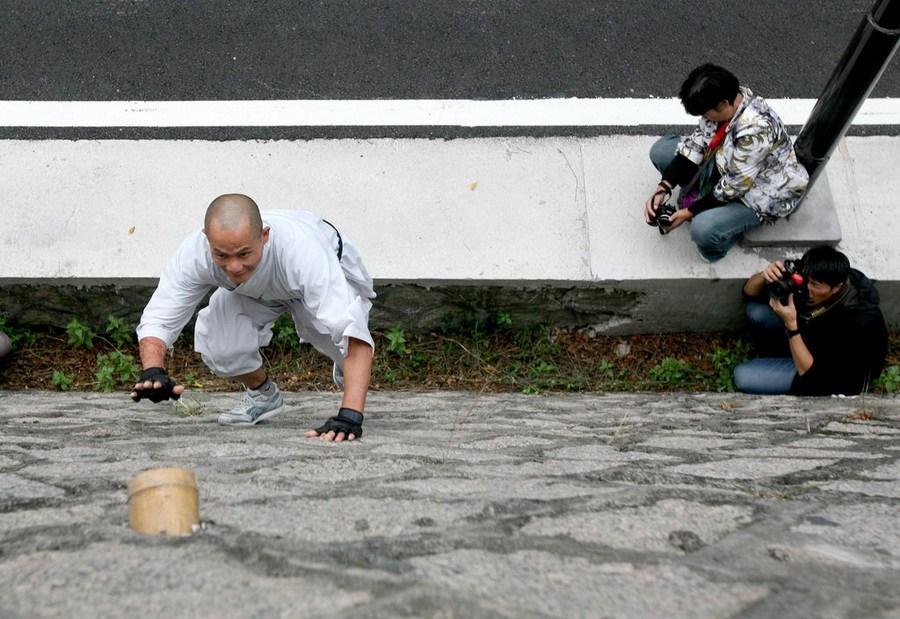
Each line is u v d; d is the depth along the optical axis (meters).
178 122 7.36
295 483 2.71
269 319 4.50
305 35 8.08
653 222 6.68
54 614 1.50
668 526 2.24
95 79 7.69
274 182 7.10
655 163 6.93
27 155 7.20
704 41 8.06
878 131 7.41
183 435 4.14
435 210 7.02
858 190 7.14
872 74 5.86
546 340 7.24
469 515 2.28
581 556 1.94
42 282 6.93
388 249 6.92
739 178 6.30
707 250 6.70
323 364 7.16
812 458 3.55
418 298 7.05
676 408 5.74
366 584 1.66
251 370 4.59
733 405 5.86
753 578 1.84
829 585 1.82
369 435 4.02
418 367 7.15
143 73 7.75
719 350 7.09
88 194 7.06
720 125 6.36
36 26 8.13
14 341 7.13
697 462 3.38
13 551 1.89
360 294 4.83
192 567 1.75
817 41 8.10
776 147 6.38
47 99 7.54
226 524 2.12
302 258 3.94
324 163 7.16
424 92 7.59
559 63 7.82
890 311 7.12
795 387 6.43
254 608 1.52
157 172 7.14
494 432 4.33
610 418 5.14
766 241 6.86
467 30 8.12
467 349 7.16
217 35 8.07
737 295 7.00
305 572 1.73
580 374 7.06
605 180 7.13
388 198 7.06
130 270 6.86
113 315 7.14
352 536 2.04
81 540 1.95
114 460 3.25
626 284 6.91
